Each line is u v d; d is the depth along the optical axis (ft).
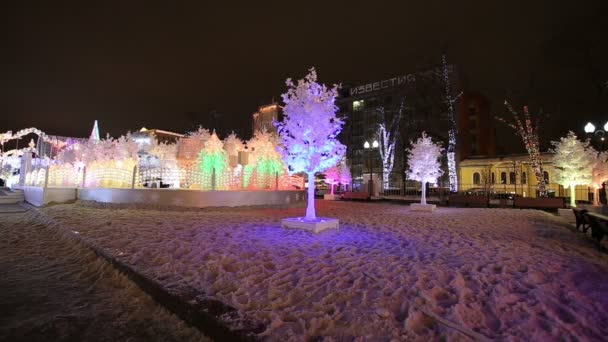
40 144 96.68
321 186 179.32
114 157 77.66
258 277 17.30
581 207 47.11
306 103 34.06
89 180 75.25
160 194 52.85
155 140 95.09
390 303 13.93
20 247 27.09
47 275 19.31
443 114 138.41
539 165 90.58
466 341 10.82
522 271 19.39
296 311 12.92
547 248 26.20
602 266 20.88
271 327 11.37
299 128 34.35
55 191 61.72
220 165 62.18
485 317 12.97
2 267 20.93
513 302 14.47
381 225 39.37
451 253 23.70
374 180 121.08
